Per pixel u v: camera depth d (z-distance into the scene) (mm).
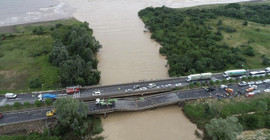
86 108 130000
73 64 167375
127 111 148625
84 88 161000
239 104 148125
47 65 194250
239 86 167125
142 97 156750
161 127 138000
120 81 177125
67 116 121938
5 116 133875
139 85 166500
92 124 136000
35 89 161125
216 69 190250
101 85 164250
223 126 112000
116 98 156250
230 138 109125
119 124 139625
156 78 182250
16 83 168875
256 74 179250
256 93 157625
